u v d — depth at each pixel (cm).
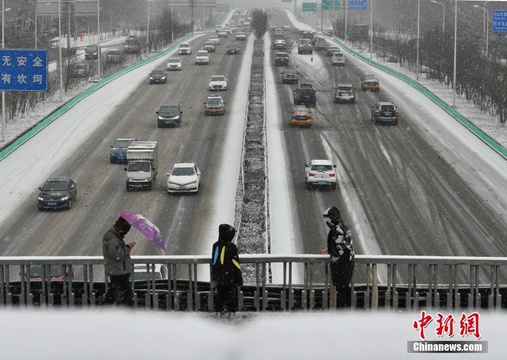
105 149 8138
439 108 10444
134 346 1517
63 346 1513
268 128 9088
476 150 7969
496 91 9812
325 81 12925
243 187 6266
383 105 9288
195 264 1850
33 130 8675
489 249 4881
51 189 5978
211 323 1691
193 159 7669
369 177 6888
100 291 1953
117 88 12038
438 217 5628
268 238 4669
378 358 1482
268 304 1928
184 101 10969
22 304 1878
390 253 4769
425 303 1928
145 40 17775
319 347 1526
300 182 6700
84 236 5247
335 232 1822
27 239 5194
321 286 1986
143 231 1772
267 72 13800
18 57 6981
